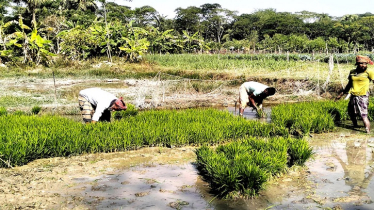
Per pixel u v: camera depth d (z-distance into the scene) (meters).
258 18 86.19
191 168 6.41
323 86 16.72
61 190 5.32
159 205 4.80
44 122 8.57
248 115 11.83
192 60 30.56
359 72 8.88
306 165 6.48
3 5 46.22
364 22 67.50
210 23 82.31
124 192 5.25
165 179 5.83
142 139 7.73
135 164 6.63
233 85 18.70
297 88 17.38
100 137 7.49
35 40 25.30
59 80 19.41
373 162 6.59
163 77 20.81
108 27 29.14
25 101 14.20
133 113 10.76
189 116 9.45
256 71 22.23
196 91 17.55
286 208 4.69
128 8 70.38
